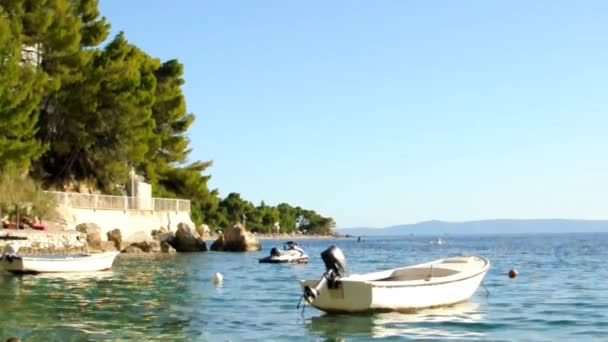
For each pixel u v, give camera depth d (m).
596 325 17.92
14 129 42.44
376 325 17.58
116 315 19.00
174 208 60.56
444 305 20.48
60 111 52.56
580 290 27.05
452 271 22.08
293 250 47.88
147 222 55.75
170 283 28.55
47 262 30.66
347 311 18.67
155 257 47.50
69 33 50.88
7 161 41.69
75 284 27.34
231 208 182.12
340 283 18.33
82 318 18.38
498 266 44.75
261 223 194.12
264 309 20.52
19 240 38.75
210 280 30.48
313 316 19.03
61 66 51.41
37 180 52.94
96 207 49.81
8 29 42.94
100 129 53.16
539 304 22.22
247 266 41.28
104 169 56.12
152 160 62.16
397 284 18.84
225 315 19.23
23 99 42.62
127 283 28.08
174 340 15.39
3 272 31.44
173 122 64.56
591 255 65.31
